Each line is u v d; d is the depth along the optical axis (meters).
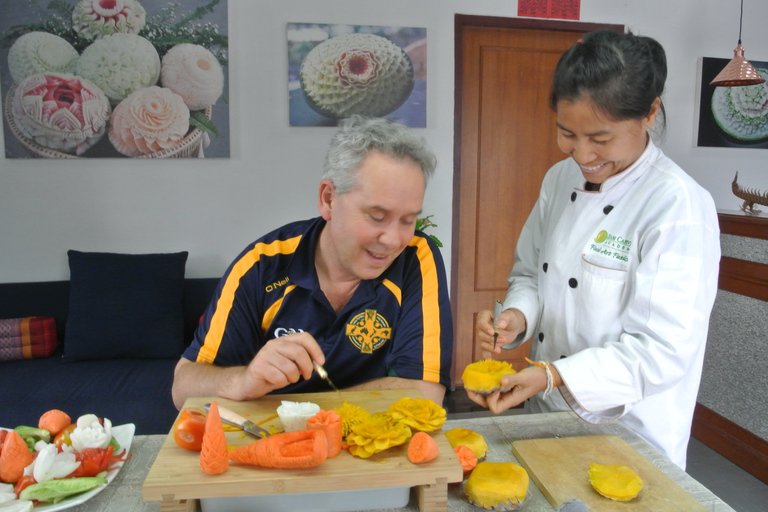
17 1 2.56
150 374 2.38
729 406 2.44
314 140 2.84
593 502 0.77
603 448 0.92
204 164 2.78
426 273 1.11
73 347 2.49
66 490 0.77
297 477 0.70
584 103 0.93
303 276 1.06
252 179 2.82
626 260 1.11
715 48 3.12
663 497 0.78
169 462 0.74
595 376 0.96
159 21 2.64
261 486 0.70
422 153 0.85
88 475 0.82
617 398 0.97
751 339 2.32
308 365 0.91
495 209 3.10
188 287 2.73
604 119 0.93
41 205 2.70
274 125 2.79
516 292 1.37
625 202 1.14
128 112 2.68
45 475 0.78
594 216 1.19
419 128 2.90
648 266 1.03
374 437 0.76
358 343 1.08
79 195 2.72
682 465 1.15
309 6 2.74
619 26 3.01
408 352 1.06
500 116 3.03
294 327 1.09
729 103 3.15
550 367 0.98
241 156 2.80
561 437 0.98
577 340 1.21
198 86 2.71
